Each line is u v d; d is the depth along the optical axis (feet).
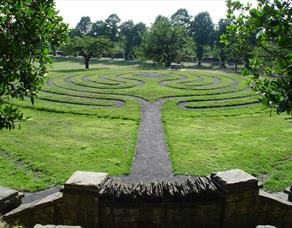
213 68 292.20
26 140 69.31
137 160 59.77
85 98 119.14
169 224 32.48
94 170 54.49
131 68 260.21
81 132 76.28
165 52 294.05
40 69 24.72
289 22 19.49
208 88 140.46
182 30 297.12
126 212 32.14
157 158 60.85
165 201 32.04
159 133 77.05
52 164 56.70
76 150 63.93
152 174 53.57
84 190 31.99
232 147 66.33
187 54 310.04
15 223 32.99
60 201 33.12
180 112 98.32
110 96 120.57
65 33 24.68
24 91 24.13
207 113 97.35
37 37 22.79
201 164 57.21
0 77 22.58
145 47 295.69
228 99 119.24
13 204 37.04
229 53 266.16
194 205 32.09
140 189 32.60
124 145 67.36
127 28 429.79
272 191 47.75
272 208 34.04
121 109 100.94
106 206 32.01
